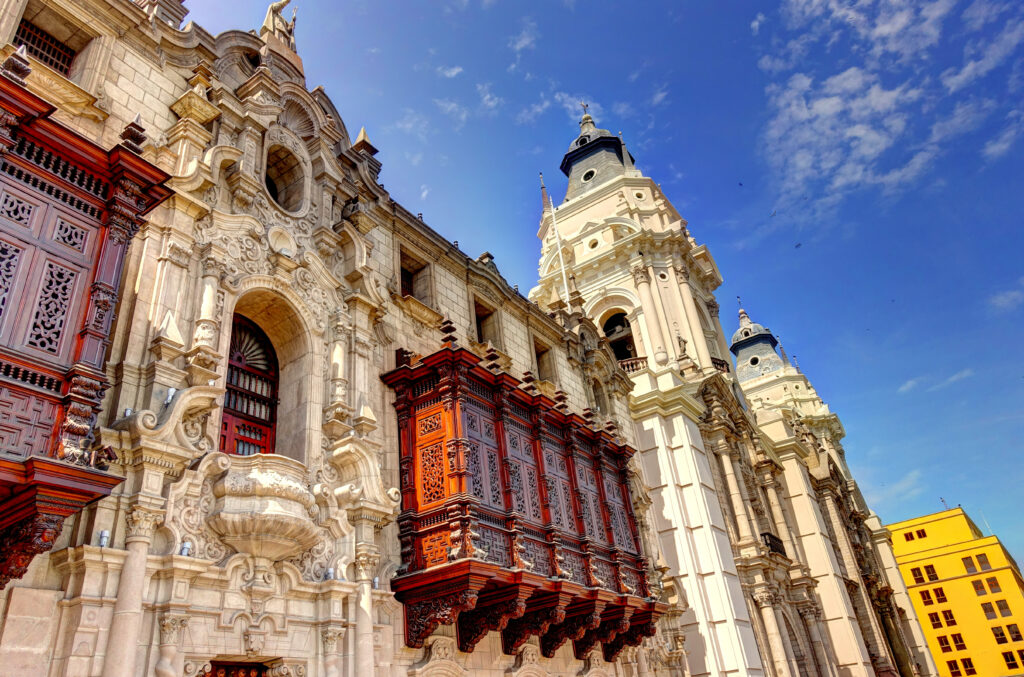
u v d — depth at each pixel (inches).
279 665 438.6
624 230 1606.8
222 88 561.9
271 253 553.0
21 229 344.2
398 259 742.5
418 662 536.4
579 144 1943.9
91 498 323.3
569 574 634.2
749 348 2928.2
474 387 634.8
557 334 1008.9
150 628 374.6
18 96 346.0
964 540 3107.8
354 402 571.8
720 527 1079.0
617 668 775.7
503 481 616.1
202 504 427.5
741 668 927.0
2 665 319.9
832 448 2434.8
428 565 540.7
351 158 713.0
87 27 499.8
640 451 1111.0
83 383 333.1
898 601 2116.1
